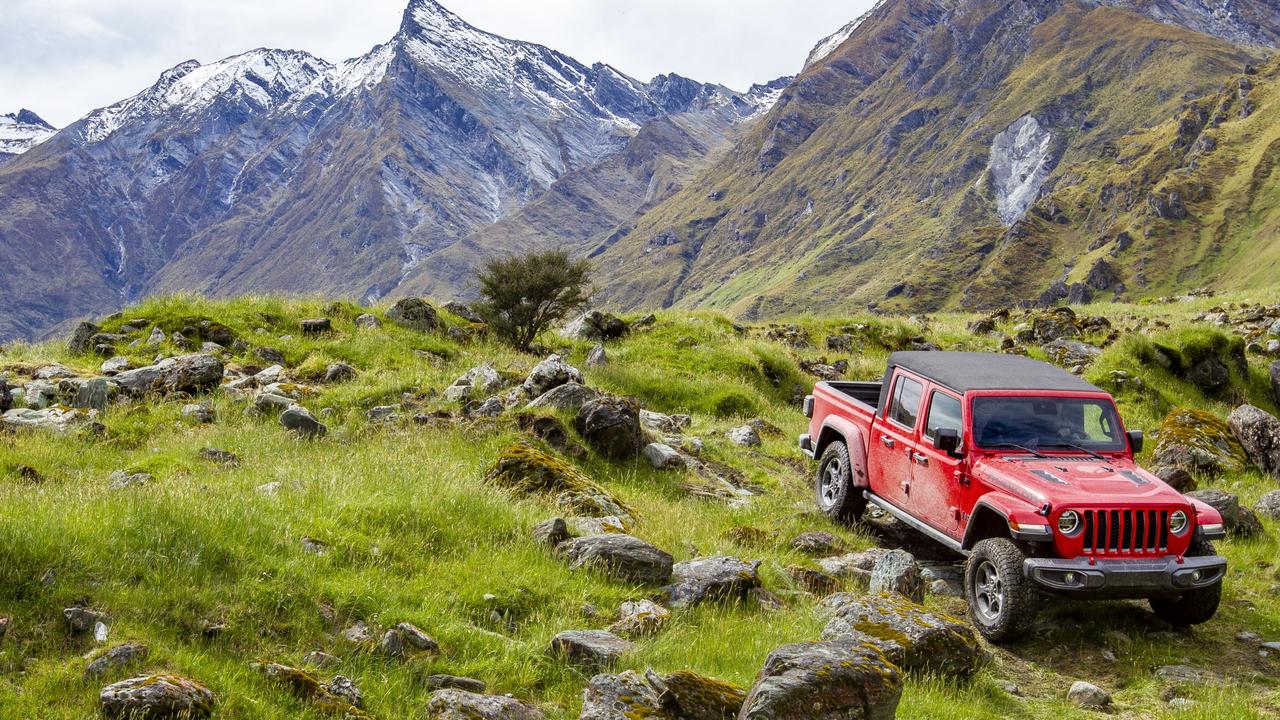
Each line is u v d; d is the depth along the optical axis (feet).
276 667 18.98
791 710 16.62
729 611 26.35
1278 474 46.70
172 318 59.72
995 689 23.57
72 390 47.26
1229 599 31.68
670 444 48.01
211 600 21.11
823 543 34.63
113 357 53.93
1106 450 30.66
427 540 27.53
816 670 17.37
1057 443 30.48
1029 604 26.66
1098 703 23.35
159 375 49.29
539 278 65.77
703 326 76.74
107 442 40.63
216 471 35.09
